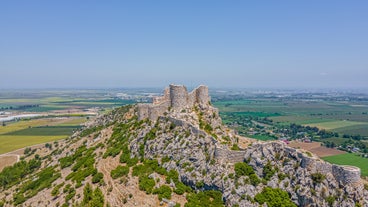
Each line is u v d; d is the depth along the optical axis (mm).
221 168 104188
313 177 89688
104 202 109375
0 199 156000
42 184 150500
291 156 97312
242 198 94500
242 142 129750
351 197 83688
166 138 128750
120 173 123125
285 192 92312
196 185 106000
